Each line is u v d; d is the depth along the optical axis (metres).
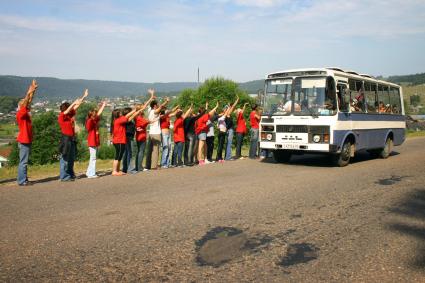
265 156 17.14
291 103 14.25
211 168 14.07
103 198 8.88
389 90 18.39
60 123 11.23
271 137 14.67
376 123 16.69
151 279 4.62
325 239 6.07
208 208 7.90
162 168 14.18
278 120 14.44
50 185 10.61
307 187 10.20
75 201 8.58
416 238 6.16
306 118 13.85
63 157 11.25
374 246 5.78
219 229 6.52
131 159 13.09
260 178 11.68
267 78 14.94
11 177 13.22
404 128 19.88
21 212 7.64
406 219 7.22
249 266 5.02
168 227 6.62
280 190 9.77
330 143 13.51
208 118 15.79
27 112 10.66
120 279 4.63
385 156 17.86
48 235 6.22
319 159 17.16
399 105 19.44
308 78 14.02
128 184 10.71
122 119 12.43
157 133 13.97
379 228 6.65
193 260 5.21
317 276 4.72
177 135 14.77
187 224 6.79
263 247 5.71
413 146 25.66
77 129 12.23
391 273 4.82
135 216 7.30
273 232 6.39
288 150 14.46
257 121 17.47
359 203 8.43
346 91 14.10
